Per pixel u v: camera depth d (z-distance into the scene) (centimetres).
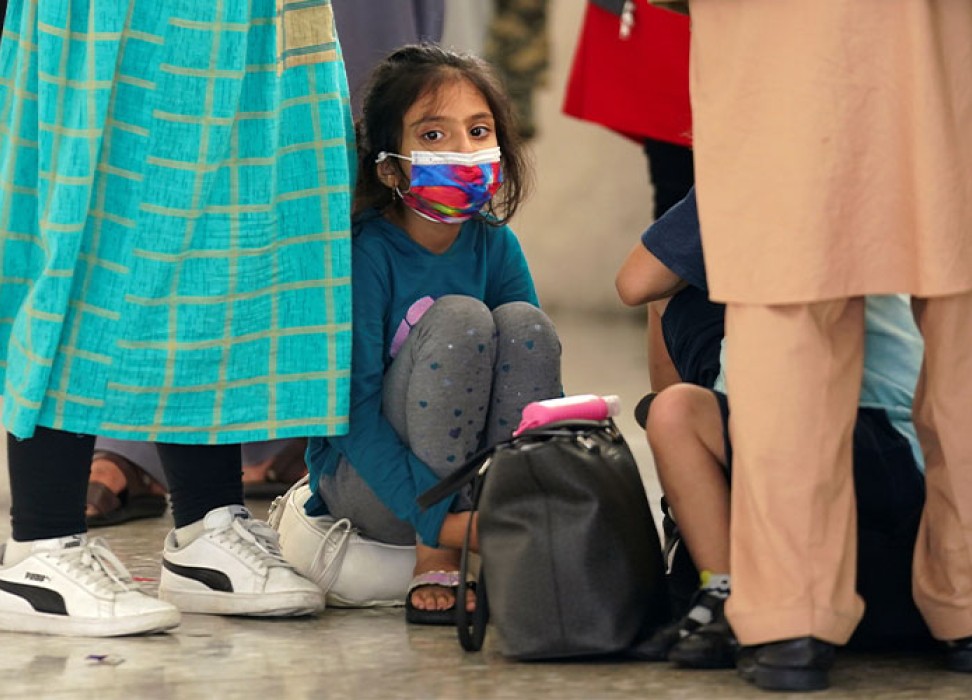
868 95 733
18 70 898
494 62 3014
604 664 815
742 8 744
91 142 864
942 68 733
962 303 759
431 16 1265
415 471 916
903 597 839
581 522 798
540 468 802
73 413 880
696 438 823
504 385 926
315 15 918
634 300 888
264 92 906
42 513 893
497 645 864
